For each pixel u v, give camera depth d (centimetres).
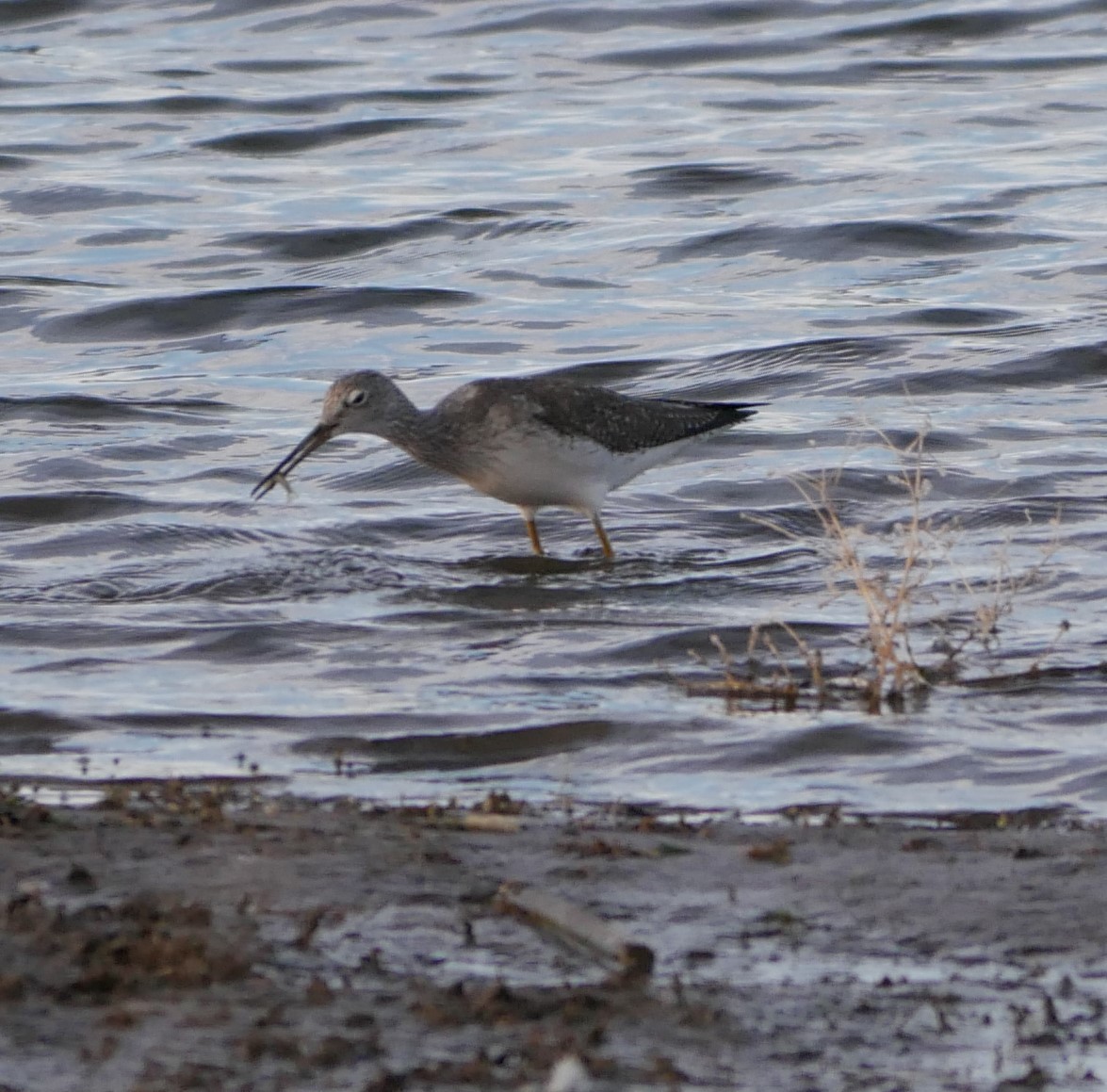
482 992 670
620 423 1555
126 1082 596
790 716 1120
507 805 936
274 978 682
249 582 1455
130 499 1694
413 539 1614
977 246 2603
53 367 2208
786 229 2669
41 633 1313
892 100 3409
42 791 970
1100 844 866
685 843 863
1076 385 2033
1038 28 3803
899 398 2006
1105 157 3025
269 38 3941
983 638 1257
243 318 2384
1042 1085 623
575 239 2695
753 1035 654
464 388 1566
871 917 765
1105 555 1480
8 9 4103
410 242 2695
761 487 1731
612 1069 621
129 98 3484
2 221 2847
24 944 695
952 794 986
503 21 3975
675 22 3909
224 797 949
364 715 1129
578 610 1387
